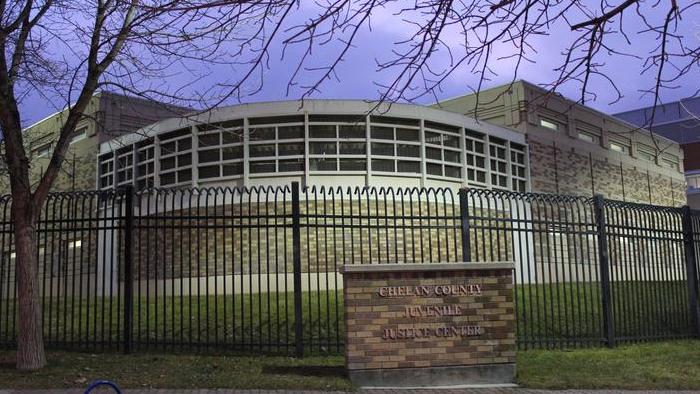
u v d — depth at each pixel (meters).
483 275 8.94
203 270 17.58
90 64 9.13
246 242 17.56
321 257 17.45
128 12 8.12
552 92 4.37
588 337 11.54
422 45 4.11
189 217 10.20
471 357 8.73
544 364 9.84
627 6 3.76
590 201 12.12
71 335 10.30
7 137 9.12
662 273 12.97
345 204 18.44
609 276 12.11
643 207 12.63
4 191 19.58
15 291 10.53
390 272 8.72
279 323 11.21
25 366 8.85
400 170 19.66
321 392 8.05
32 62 9.32
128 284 10.23
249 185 18.70
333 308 13.23
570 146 27.02
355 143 19.30
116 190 10.59
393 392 8.17
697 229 13.42
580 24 3.95
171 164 20.09
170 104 9.04
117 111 17.33
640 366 9.96
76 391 7.83
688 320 13.07
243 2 3.64
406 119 19.97
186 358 9.78
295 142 19.03
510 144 23.61
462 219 10.71
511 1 3.92
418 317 8.69
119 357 9.76
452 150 20.98
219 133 19.06
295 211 10.30
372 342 8.55
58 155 9.34
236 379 8.52
